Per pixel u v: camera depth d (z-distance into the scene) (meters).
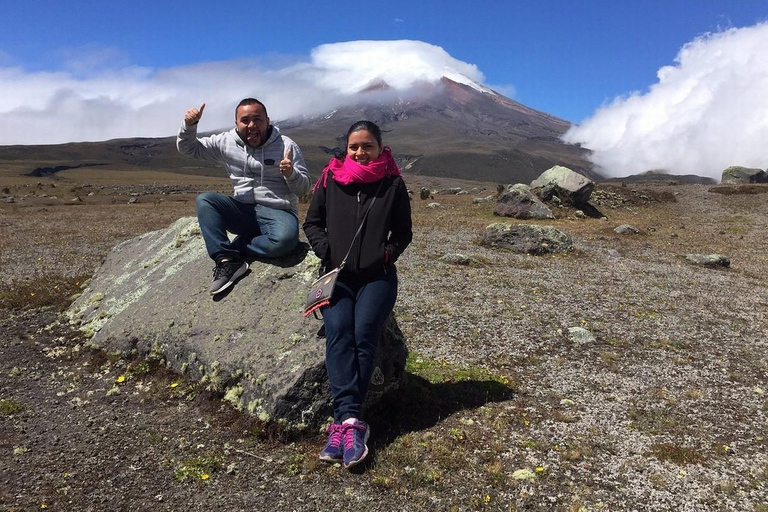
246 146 3.40
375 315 2.66
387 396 3.12
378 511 2.29
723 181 31.91
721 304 6.64
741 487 2.58
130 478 2.42
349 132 2.73
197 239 4.22
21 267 8.01
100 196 36.75
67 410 2.97
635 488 2.53
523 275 7.78
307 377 2.75
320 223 2.87
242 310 3.27
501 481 2.51
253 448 2.66
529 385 3.67
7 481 2.36
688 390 3.74
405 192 2.75
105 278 4.58
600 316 5.59
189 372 3.18
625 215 18.81
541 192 18.34
